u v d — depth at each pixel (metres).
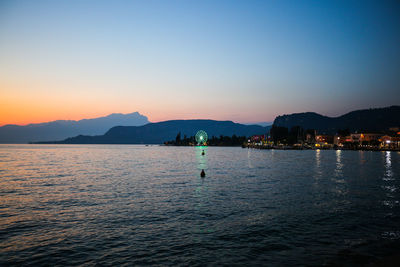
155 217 22.23
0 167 70.56
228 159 112.38
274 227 19.50
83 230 19.05
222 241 16.94
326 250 15.52
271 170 63.03
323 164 81.88
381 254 14.98
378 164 81.38
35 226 19.98
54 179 46.44
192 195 31.56
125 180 45.06
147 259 14.48
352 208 24.98
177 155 156.62
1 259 14.45
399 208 24.98
